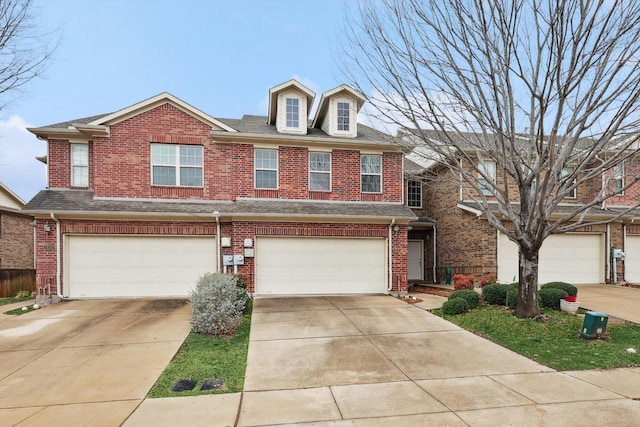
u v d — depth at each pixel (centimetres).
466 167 1455
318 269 1245
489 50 763
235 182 1268
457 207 1520
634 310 956
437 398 476
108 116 1189
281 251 1229
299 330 812
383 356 645
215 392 507
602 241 1452
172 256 1187
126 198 1197
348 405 460
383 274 1278
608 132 752
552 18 653
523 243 838
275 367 599
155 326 846
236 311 846
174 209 1185
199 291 830
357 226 1262
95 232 1136
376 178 1362
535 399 469
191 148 1252
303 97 1352
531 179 828
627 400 464
